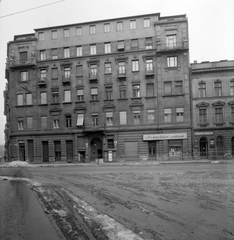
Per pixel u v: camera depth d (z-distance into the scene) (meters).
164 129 30.41
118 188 10.04
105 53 32.47
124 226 5.28
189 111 30.20
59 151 33.03
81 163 29.95
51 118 33.44
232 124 29.92
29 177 14.84
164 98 30.78
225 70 30.50
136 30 32.16
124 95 31.91
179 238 4.55
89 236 4.72
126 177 13.62
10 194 8.98
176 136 30.00
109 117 31.95
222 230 4.95
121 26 32.72
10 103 35.16
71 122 32.91
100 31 33.12
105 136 31.58
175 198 7.88
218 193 8.53
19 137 34.09
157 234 4.77
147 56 31.50
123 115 31.62
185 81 30.50
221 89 30.62
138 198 8.02
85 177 14.22
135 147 30.92
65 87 33.41
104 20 32.88
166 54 31.11
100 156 32.00
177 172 15.45
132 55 31.92
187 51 30.58
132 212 6.39
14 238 4.72
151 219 5.76
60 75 33.78
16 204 7.38
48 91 33.88
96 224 5.43
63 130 32.81
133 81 31.55
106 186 10.64
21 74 35.16
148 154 30.61
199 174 14.09
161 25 31.33
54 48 34.22
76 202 7.61
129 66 31.91
